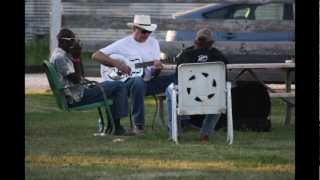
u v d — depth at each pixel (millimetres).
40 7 56469
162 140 20453
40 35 56312
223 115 22016
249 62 31500
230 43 31281
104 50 22078
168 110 20641
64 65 20609
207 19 31688
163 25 31328
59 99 20812
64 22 32688
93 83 20938
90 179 15031
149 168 16266
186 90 19391
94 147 19062
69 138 20688
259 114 22328
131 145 19453
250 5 33656
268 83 30078
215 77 19438
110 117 21188
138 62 22344
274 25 31156
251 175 15469
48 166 16344
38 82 37969
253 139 20766
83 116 26141
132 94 21234
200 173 15727
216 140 20547
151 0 33625
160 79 22688
